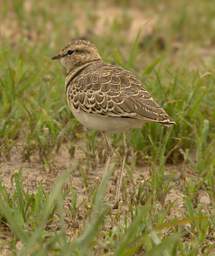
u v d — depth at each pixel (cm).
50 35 2462
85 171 1584
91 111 1460
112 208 1417
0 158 1648
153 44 2466
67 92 1533
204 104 1783
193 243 1256
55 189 1221
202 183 1527
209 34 2638
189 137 1692
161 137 1662
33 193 1405
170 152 1623
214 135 1681
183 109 1725
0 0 2825
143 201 1437
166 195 1468
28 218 1325
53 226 1327
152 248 1132
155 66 2056
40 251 1109
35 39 2436
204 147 1648
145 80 1848
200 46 2545
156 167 1611
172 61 2242
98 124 1472
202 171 1584
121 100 1421
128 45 2477
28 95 1848
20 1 2619
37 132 1658
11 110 1756
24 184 1527
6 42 2264
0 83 1828
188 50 2444
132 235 1159
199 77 1830
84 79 1491
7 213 1191
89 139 1662
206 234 1309
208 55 2428
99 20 2728
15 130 1689
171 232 1314
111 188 1517
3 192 1370
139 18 2791
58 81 1902
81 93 1479
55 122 1698
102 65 1538
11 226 1227
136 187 1500
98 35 2525
